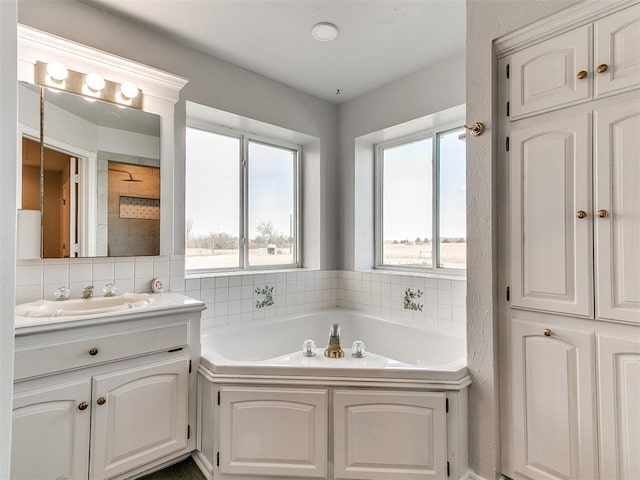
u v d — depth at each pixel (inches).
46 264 69.8
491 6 64.2
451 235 102.7
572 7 54.1
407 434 62.1
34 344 52.3
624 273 51.3
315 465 62.6
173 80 83.8
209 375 66.3
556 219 58.0
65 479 54.6
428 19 77.6
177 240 87.6
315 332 112.3
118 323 60.4
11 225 15.9
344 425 62.6
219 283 96.1
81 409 56.3
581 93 55.0
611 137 52.3
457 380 63.4
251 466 63.6
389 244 120.9
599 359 53.6
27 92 67.7
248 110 100.0
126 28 78.6
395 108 105.8
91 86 74.0
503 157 64.7
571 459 55.9
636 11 49.8
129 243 80.0
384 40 85.5
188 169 100.2
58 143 71.4
